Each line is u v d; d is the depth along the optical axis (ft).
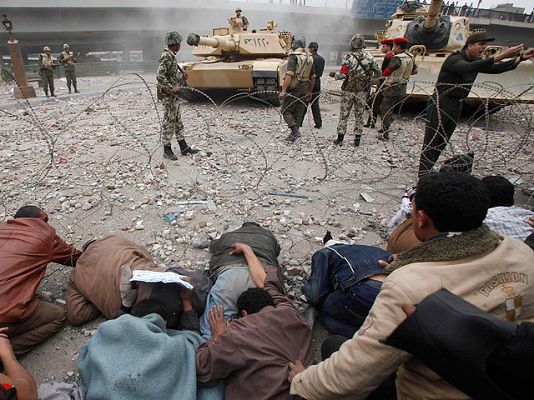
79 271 9.87
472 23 110.42
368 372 4.91
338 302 8.96
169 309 8.33
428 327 4.02
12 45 38.86
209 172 18.92
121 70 75.87
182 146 20.97
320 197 16.42
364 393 5.17
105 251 9.96
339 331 9.11
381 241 13.23
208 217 14.64
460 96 15.84
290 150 22.48
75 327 9.68
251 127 27.68
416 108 35.09
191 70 33.96
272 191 16.87
